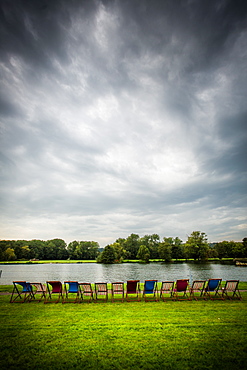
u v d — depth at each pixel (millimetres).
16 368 5188
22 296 13133
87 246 143500
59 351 5973
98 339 6715
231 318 8578
